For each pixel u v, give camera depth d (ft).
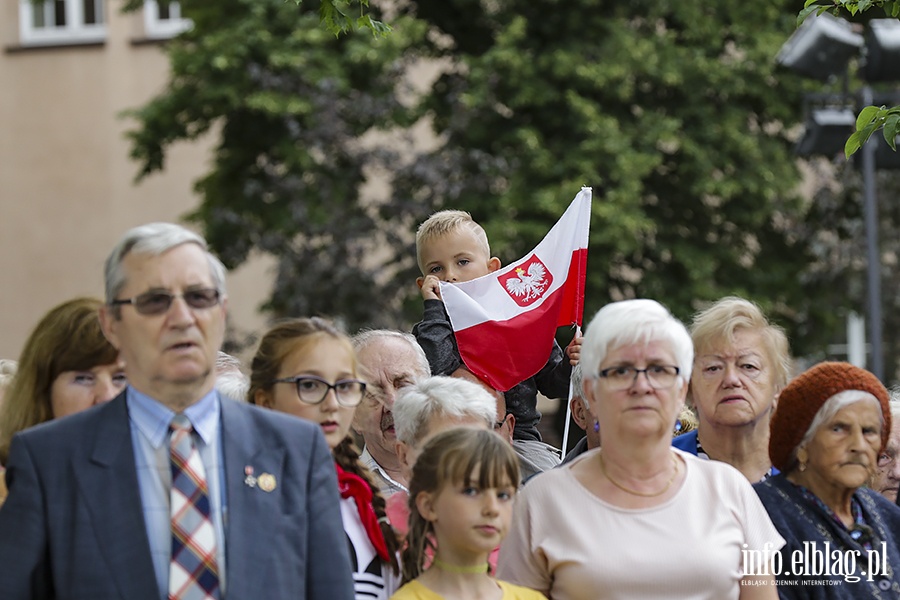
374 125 83.76
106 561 18.13
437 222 32.40
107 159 110.63
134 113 89.20
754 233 90.12
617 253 80.23
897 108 29.78
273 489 19.03
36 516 18.30
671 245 84.38
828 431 23.38
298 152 82.33
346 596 19.13
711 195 86.17
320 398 22.43
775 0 87.15
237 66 82.74
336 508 19.53
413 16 86.58
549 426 81.20
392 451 27.14
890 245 90.17
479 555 20.94
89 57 111.34
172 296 18.72
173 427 18.93
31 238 112.27
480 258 32.24
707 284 84.33
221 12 85.92
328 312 82.84
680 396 21.49
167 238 18.97
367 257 87.35
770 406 26.71
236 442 19.15
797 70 59.16
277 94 81.66
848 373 23.75
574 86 81.92
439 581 20.92
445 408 23.53
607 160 79.92
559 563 21.43
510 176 80.38
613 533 21.39
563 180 79.46
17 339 112.37
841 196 90.22
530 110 83.05
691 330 27.35
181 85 88.63
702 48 85.61
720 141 84.23
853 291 90.58
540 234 78.07
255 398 22.80
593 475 22.11
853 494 24.35
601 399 21.45
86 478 18.49
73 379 23.52
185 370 18.67
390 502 24.38
